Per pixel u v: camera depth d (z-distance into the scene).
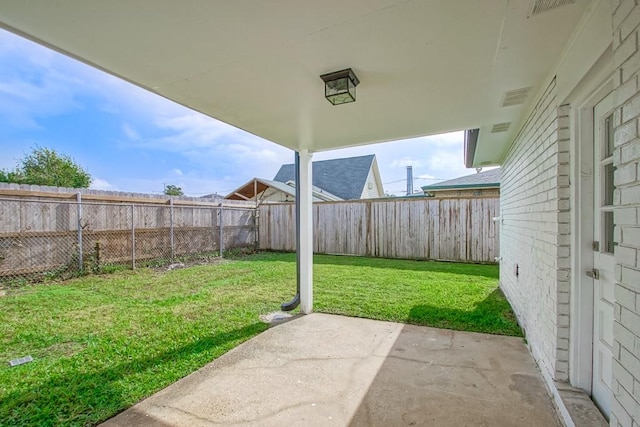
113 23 1.57
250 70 2.09
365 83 2.29
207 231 9.12
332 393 2.31
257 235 10.96
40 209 5.93
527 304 3.16
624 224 1.22
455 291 5.07
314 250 10.14
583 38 1.63
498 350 2.99
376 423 1.97
